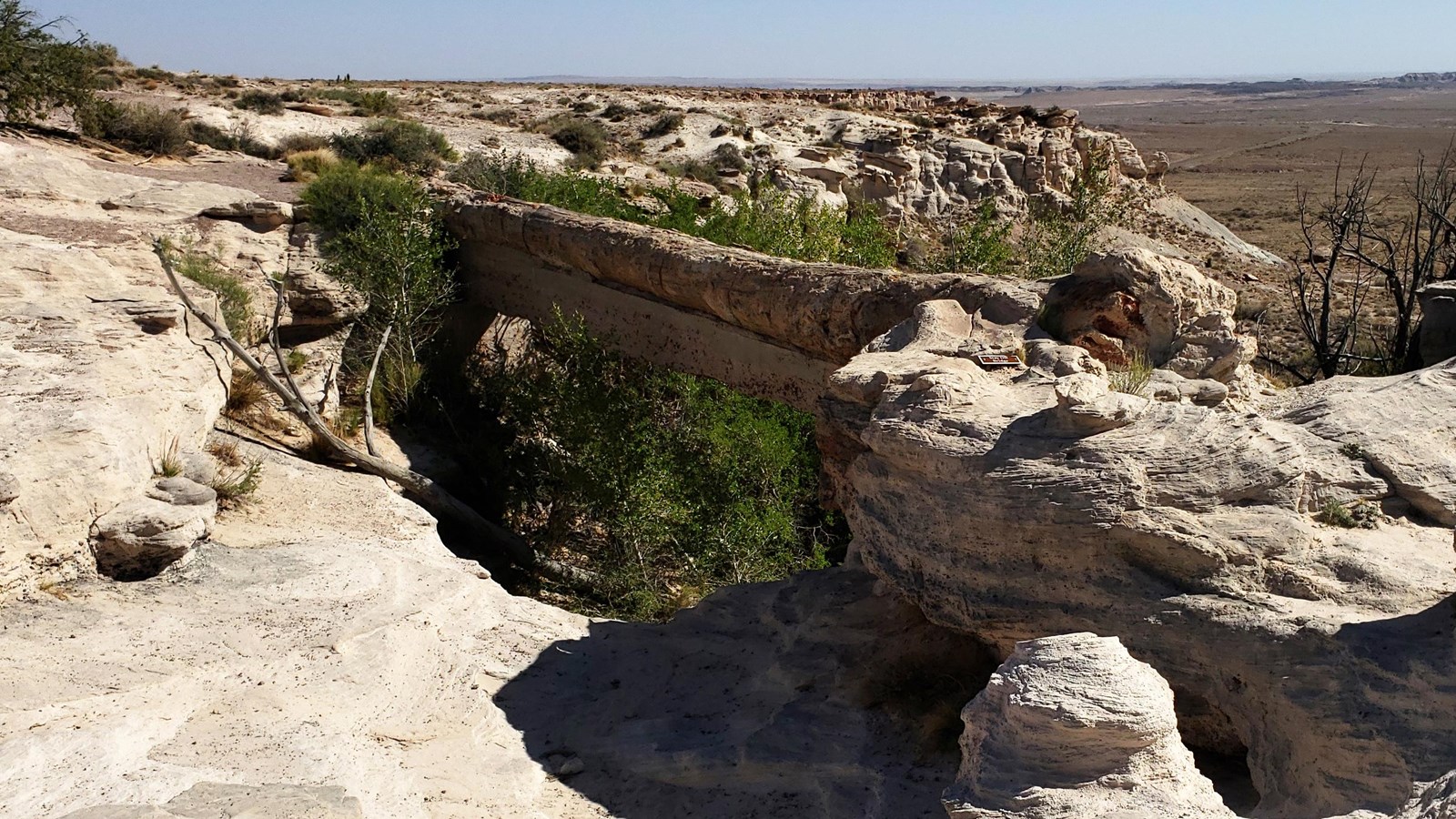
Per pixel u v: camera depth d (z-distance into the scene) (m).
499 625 10.18
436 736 8.20
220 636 8.96
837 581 10.64
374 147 29.09
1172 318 9.41
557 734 8.51
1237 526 6.77
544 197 23.39
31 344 11.80
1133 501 6.82
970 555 7.41
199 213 19.33
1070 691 5.12
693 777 7.89
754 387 15.12
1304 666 6.07
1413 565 6.44
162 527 9.96
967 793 5.23
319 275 18.77
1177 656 6.59
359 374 19.02
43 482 9.47
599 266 17.14
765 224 22.09
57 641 8.52
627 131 43.91
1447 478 7.22
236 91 43.12
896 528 7.93
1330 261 18.03
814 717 8.44
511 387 19.23
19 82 23.70
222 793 6.78
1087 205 24.50
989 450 7.44
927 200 43.72
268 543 11.20
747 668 9.38
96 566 9.77
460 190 21.09
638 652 9.83
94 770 6.91
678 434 16.89
